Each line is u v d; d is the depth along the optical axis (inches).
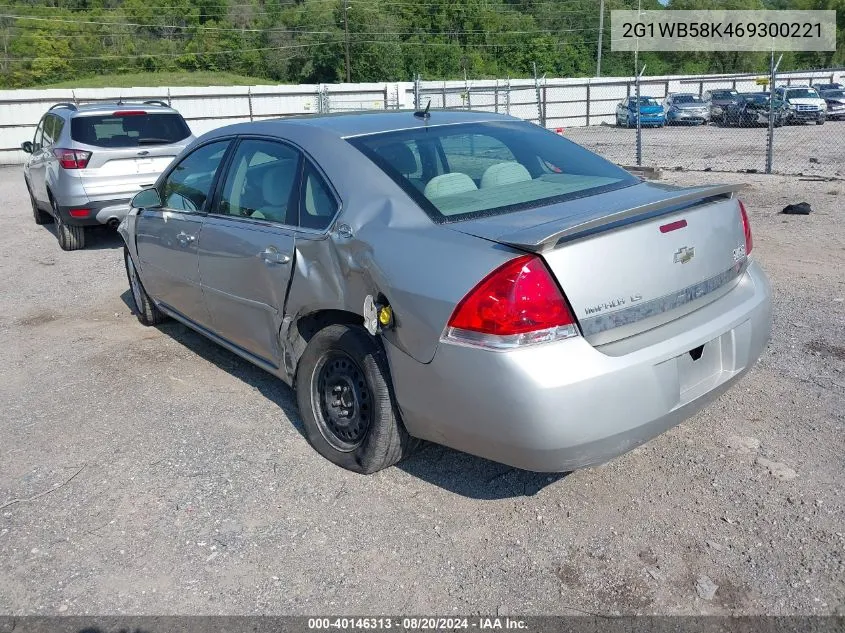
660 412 115.7
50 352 217.6
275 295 151.3
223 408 173.5
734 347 129.2
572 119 1389.0
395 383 125.2
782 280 256.1
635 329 116.6
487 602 108.7
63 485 142.7
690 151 800.3
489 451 116.2
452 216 125.2
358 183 136.6
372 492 136.6
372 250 126.0
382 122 156.5
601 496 133.1
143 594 112.4
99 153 337.1
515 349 107.5
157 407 175.6
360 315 130.8
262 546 122.6
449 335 113.2
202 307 183.8
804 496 130.0
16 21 2866.6
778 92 1119.0
